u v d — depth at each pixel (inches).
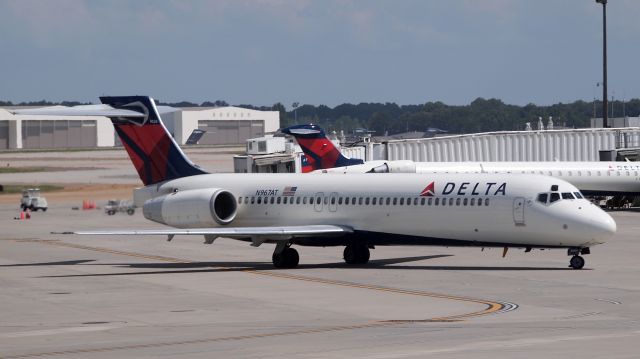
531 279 6171.3
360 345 3922.2
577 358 3540.8
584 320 4562.0
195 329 4478.3
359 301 5344.5
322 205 7175.2
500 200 6555.1
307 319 4744.1
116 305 5349.4
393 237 6929.1
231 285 6166.3
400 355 3673.7
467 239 6692.9
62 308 5285.4
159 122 7859.3
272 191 7426.2
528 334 4116.6
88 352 3922.2
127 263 7691.9
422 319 4680.1
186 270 7091.5
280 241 7096.5
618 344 3828.7
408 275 6486.2
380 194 6968.5
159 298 5605.3
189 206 7440.9
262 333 4313.5
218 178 7682.1
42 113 7155.5
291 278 6486.2
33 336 4372.5
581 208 6437.0
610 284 5895.7
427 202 6781.5
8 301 5575.8
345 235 7047.2
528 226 6481.3
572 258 6692.9
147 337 4269.2
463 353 3683.6
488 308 5004.9
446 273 6555.1
